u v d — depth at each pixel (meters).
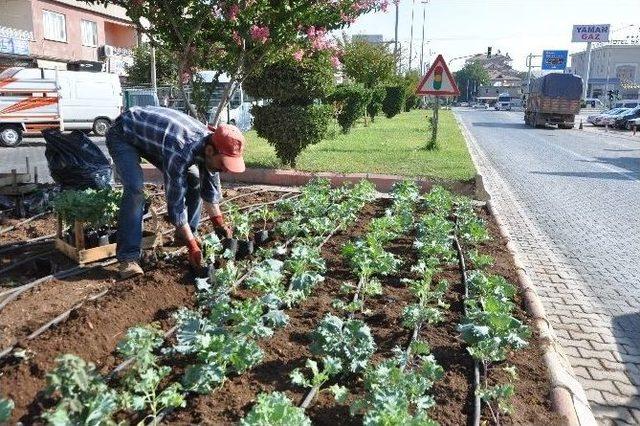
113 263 5.34
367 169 11.70
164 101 29.33
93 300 4.40
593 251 7.80
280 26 9.80
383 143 18.72
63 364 2.68
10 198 7.48
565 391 3.71
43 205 7.25
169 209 4.75
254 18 9.70
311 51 11.07
